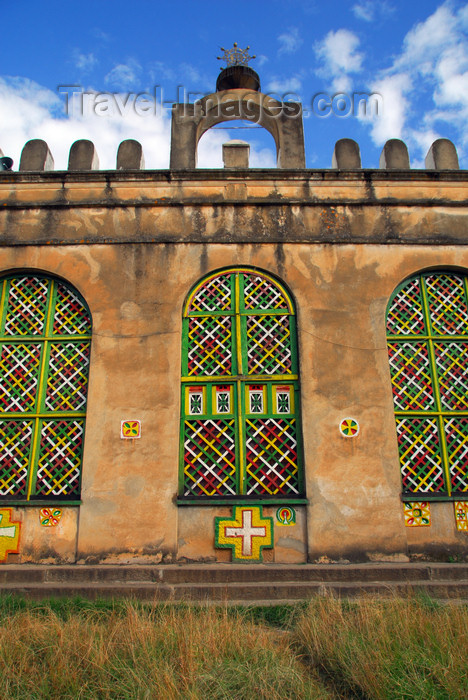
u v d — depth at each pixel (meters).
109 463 6.54
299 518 6.44
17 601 5.18
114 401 6.75
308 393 6.80
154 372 6.86
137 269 7.30
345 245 7.46
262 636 4.26
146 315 7.10
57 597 5.51
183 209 7.57
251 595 5.55
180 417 6.77
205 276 7.31
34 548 6.34
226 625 4.27
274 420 6.81
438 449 6.79
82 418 6.81
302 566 6.02
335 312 7.16
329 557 6.27
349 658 3.77
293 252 7.41
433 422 6.90
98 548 6.27
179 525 6.39
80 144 8.04
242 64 8.95
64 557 6.30
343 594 5.55
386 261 7.43
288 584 5.64
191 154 7.98
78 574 5.88
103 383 6.82
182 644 3.93
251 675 3.58
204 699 3.38
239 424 6.72
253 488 6.54
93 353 6.95
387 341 7.19
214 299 7.28
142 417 6.69
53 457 6.68
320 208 7.62
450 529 6.50
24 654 3.83
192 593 5.55
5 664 3.70
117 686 3.50
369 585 5.62
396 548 6.33
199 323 7.17
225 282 7.35
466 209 7.72
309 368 6.91
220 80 8.97
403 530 6.39
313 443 6.63
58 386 6.99
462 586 5.62
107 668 3.70
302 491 6.53
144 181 7.63
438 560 6.38
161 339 7.00
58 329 7.24
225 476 6.59
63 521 6.42
